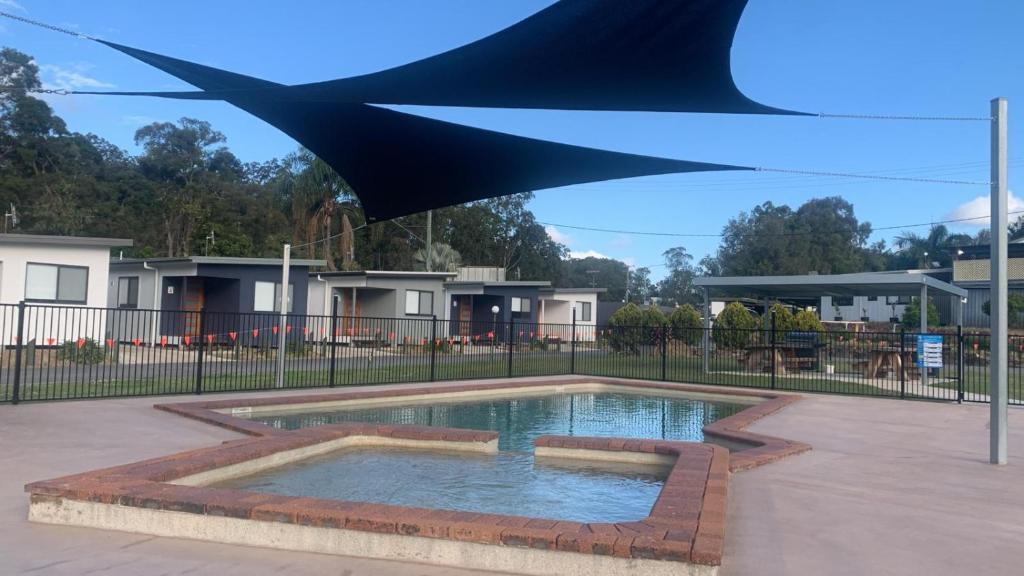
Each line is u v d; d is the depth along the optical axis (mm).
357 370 17391
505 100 5609
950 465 7594
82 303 18938
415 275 28000
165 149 54844
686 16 4211
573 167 6879
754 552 4562
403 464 7504
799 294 24203
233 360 18625
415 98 5477
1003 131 7750
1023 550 4711
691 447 7543
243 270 22984
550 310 36344
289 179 36188
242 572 4078
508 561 4141
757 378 18375
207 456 6430
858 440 9133
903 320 34344
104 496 4801
